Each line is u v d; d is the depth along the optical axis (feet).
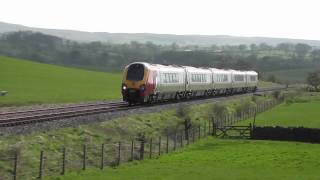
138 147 163.94
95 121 166.71
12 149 117.50
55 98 288.92
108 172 129.39
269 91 515.09
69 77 510.99
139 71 227.81
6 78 424.05
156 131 190.39
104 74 622.95
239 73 424.46
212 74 341.62
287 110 358.43
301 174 142.72
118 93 370.94
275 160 168.35
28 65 584.81
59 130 144.15
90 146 144.05
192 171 141.08
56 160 125.18
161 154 167.63
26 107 219.61
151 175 130.62
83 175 121.29
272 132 223.10
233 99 352.08
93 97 317.42
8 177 106.32
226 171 144.15
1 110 198.80
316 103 426.10
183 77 278.46
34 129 135.95
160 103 251.19
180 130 206.69
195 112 250.78
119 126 173.37
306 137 219.20
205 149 187.93
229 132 237.66
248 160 166.81
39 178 111.04
